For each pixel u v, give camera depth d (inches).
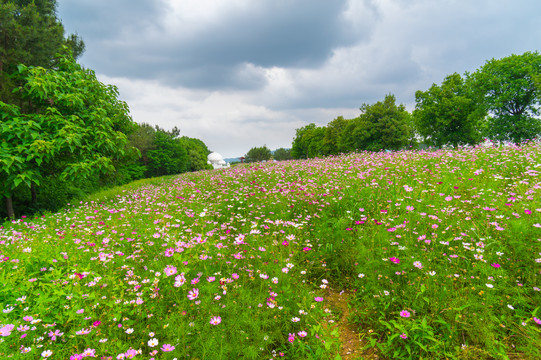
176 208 260.1
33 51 354.6
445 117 1242.6
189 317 107.8
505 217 147.0
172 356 90.1
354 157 492.7
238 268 140.8
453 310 102.5
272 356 98.8
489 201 174.7
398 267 128.0
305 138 2445.9
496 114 1122.7
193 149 2628.0
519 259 122.1
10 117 279.9
